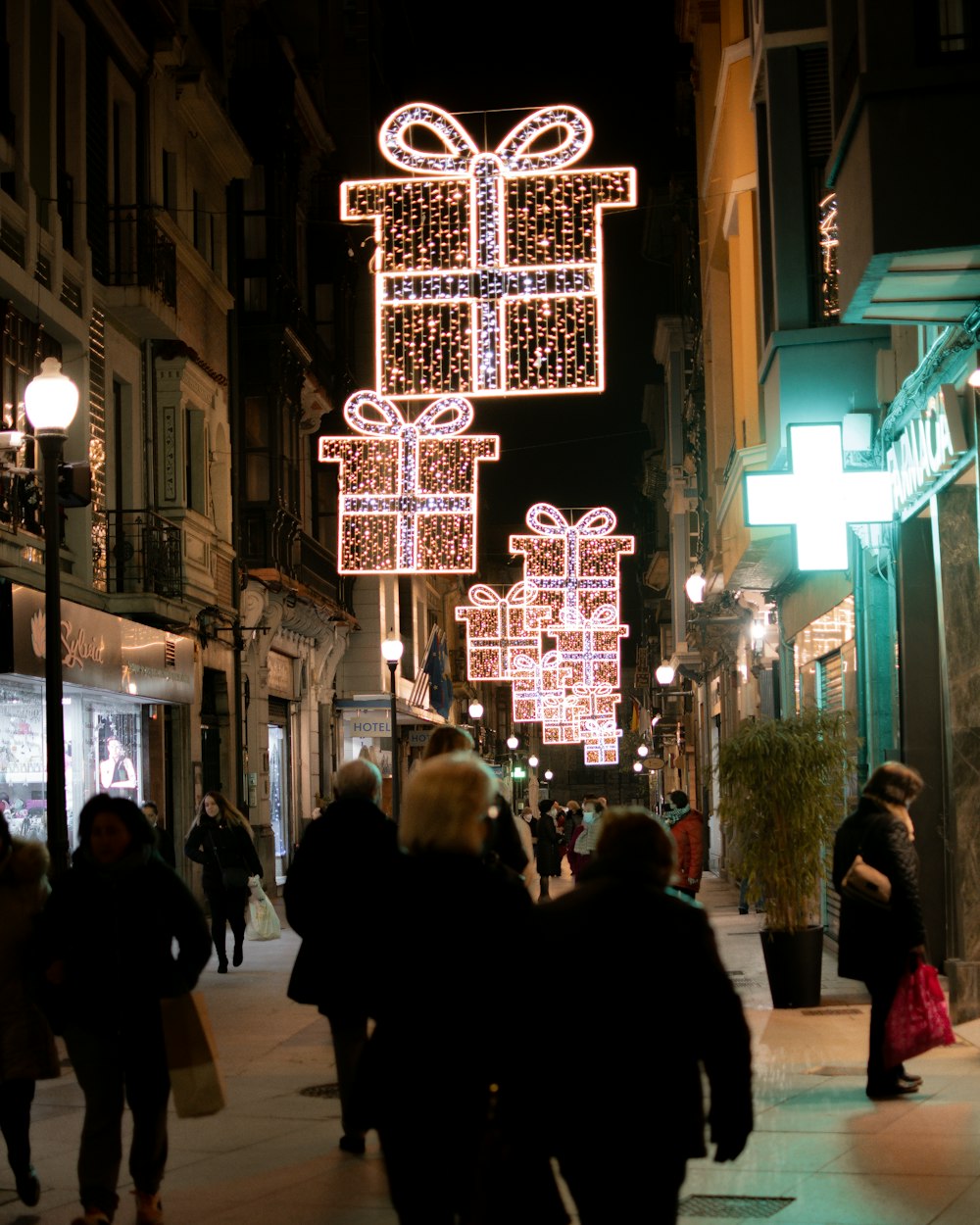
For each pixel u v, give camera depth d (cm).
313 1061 1656
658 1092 632
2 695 2644
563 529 5772
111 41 3347
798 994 1977
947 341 1712
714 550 4075
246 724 4403
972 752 1778
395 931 708
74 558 3064
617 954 643
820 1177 1058
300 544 4931
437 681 6806
